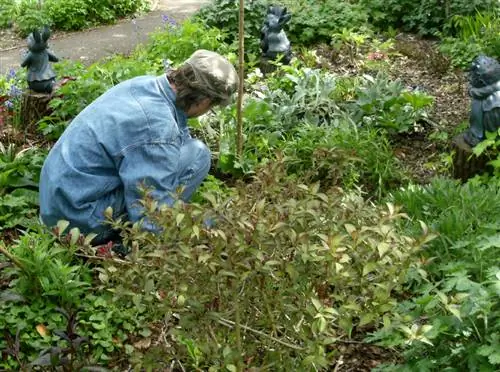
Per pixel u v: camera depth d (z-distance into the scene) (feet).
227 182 19.45
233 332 10.42
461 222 14.75
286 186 11.25
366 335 13.20
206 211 9.90
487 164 18.24
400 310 11.53
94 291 13.84
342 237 9.56
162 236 10.08
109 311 13.20
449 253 14.37
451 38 30.45
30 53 22.44
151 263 10.29
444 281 13.14
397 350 12.79
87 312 13.24
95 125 14.43
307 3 33.94
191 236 9.69
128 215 14.51
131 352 11.35
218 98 14.42
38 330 12.61
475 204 15.58
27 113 22.47
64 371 10.96
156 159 14.21
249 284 9.90
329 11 33.24
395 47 30.42
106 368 12.14
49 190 14.64
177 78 14.40
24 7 40.55
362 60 28.89
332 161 13.97
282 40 26.58
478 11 31.86
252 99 21.63
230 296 9.96
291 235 9.53
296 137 21.03
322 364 9.61
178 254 9.78
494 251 13.56
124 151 14.17
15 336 12.62
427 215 15.83
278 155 11.53
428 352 11.33
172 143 14.35
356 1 35.91
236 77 14.55
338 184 18.58
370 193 18.80
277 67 26.35
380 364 12.45
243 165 19.13
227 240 9.45
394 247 10.02
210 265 9.36
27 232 14.79
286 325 10.22
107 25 41.34
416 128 22.35
